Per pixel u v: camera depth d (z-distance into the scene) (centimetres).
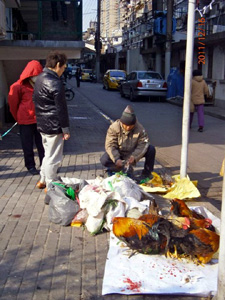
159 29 2548
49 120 536
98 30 4725
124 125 585
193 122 1438
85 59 6962
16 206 529
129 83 2277
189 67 580
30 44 1087
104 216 449
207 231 391
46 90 530
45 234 447
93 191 467
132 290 340
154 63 3106
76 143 982
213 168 807
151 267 377
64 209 467
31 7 1358
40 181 596
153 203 470
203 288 344
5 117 1278
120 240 410
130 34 4484
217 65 1883
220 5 2069
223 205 292
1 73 1202
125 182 499
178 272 370
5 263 383
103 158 629
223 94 1814
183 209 447
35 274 366
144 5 3781
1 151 862
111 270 371
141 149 604
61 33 1131
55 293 338
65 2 1112
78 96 2562
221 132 1237
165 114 1673
